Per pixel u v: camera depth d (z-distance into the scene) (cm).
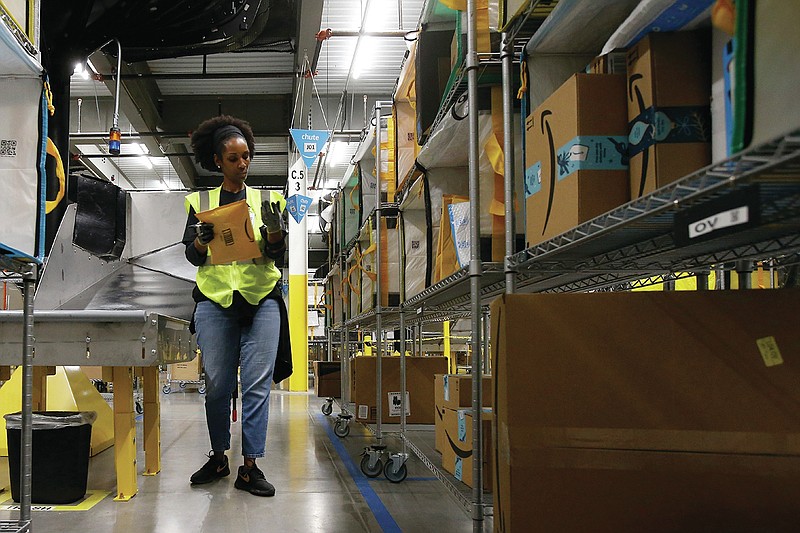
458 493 198
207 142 294
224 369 277
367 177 427
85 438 258
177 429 477
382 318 423
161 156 1078
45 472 247
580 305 127
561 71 167
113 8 382
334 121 916
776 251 139
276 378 298
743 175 78
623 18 148
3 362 236
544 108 148
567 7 142
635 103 126
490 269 186
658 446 120
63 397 374
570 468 123
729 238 128
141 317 240
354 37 714
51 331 238
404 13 662
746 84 76
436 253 269
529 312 128
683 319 123
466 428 216
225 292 271
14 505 246
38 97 164
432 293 242
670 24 119
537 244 146
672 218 110
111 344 240
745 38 76
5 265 155
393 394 394
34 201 162
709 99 118
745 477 116
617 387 123
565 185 136
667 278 218
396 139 339
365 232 424
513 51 174
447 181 272
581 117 131
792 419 116
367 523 223
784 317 120
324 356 1165
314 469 324
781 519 114
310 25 630
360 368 404
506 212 170
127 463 257
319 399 782
